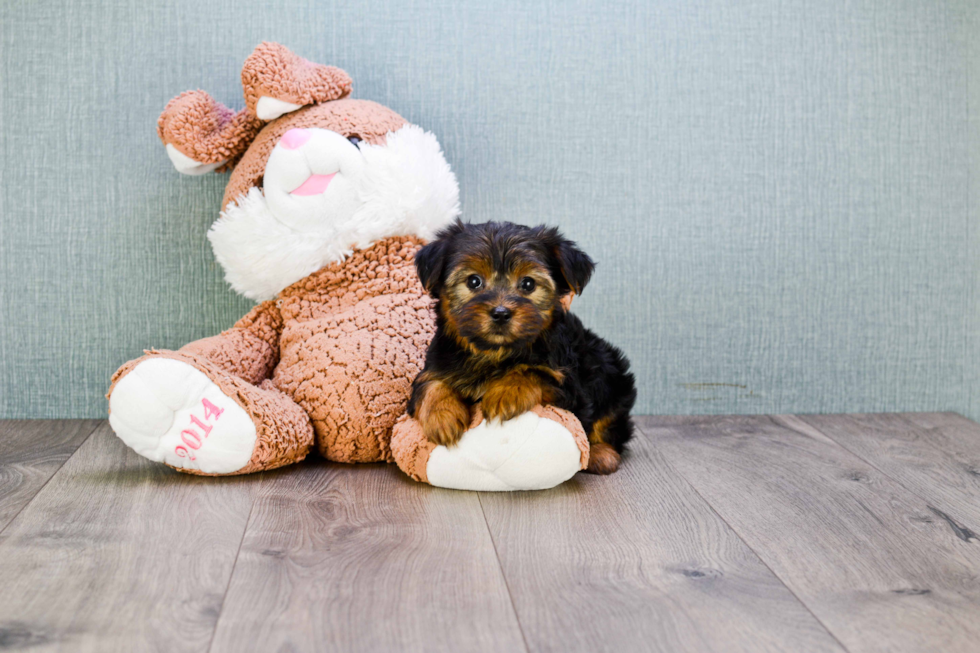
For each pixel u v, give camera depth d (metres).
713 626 1.26
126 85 2.48
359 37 2.52
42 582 1.38
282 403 2.02
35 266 2.52
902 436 2.44
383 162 2.13
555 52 2.56
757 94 2.61
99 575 1.41
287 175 2.08
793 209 2.66
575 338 2.06
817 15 2.61
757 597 1.36
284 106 2.17
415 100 2.55
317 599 1.33
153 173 2.51
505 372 1.85
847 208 2.67
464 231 1.87
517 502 1.83
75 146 2.49
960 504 1.84
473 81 2.55
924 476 2.05
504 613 1.29
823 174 2.65
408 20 2.52
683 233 2.63
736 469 2.10
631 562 1.50
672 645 1.20
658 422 2.60
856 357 2.73
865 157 2.66
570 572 1.45
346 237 2.16
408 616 1.28
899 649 1.20
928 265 2.71
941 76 2.65
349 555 1.51
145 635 1.21
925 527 1.70
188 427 1.89
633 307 2.65
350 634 1.22
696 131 2.61
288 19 2.49
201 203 2.53
